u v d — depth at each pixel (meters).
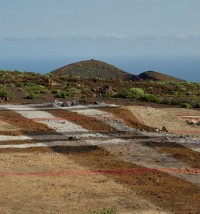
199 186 19.14
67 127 30.64
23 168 21.20
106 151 24.78
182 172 21.17
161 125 34.28
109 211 15.12
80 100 42.66
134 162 22.78
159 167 21.97
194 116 39.06
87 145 25.98
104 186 18.83
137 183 19.38
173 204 16.86
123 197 17.50
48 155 23.67
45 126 30.70
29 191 17.98
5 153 23.81
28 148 24.98
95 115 34.69
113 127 31.25
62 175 20.23
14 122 31.62
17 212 15.77
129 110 36.41
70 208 16.23
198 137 30.03
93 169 21.38
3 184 18.73
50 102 41.44
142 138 27.94
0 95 43.88
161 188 18.75
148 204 16.78
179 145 26.28
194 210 16.27
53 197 17.38
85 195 17.66
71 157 23.45
